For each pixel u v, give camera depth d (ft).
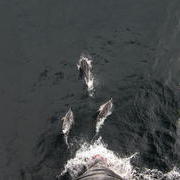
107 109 98.27
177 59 108.47
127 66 107.86
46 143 96.89
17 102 105.60
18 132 100.32
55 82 107.55
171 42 112.88
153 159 91.86
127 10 122.21
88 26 119.24
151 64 107.55
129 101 100.27
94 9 123.54
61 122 99.14
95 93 102.99
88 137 95.61
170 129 95.30
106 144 94.38
